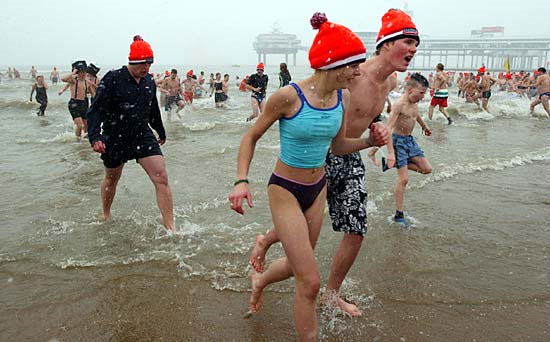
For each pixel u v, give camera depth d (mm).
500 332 2934
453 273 3754
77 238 4504
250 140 2635
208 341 2855
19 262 3967
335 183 3133
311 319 2492
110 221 4977
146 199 5758
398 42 3119
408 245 4328
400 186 4887
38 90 15414
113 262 3957
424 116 15359
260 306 3205
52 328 2998
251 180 6621
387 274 3746
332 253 4121
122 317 3127
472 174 7016
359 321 3064
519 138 10484
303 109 2467
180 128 12367
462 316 3121
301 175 2604
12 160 8156
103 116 4461
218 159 8117
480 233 4625
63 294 3430
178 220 5012
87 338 2891
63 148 9414
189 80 19266
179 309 3227
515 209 5355
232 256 4094
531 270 3807
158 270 3824
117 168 4762
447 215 5152
